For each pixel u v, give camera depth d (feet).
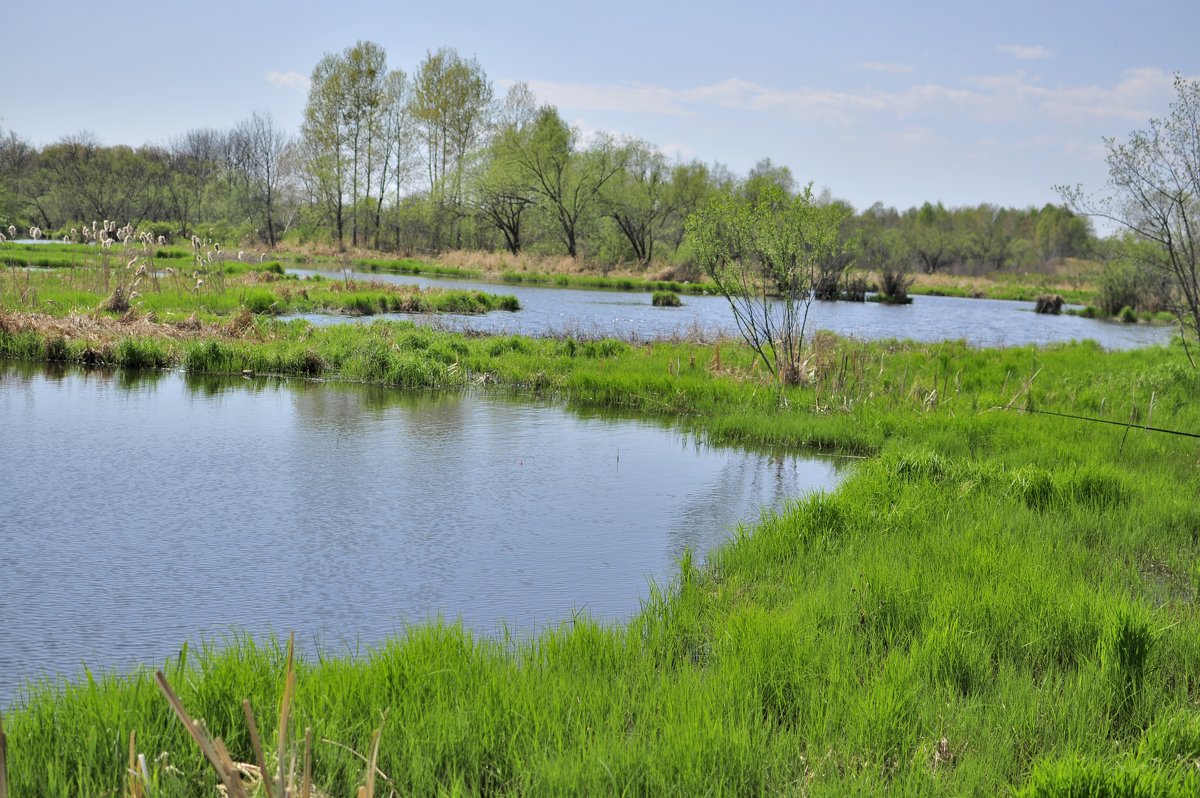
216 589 23.13
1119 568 24.08
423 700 15.19
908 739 14.61
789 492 34.94
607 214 224.74
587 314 109.60
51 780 12.00
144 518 28.66
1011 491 31.58
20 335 59.67
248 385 54.03
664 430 46.32
